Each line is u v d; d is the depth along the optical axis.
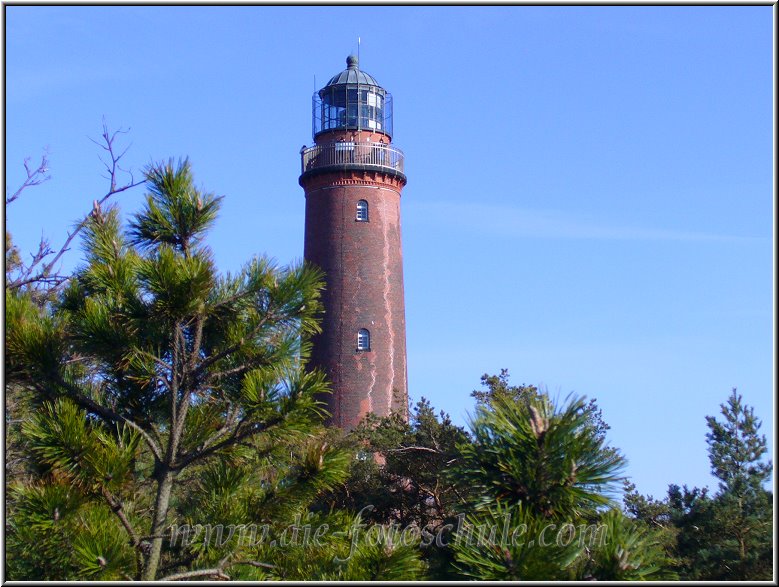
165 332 10.26
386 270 48.50
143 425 10.53
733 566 23.36
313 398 9.99
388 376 47.16
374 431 30.20
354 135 49.47
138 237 10.46
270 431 9.77
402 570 7.97
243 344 9.94
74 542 8.56
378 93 50.72
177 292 9.46
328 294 47.69
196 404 10.64
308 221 49.69
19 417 13.90
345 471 9.88
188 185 10.48
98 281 9.93
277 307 9.91
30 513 8.50
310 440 10.18
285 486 10.01
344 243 48.19
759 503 24.64
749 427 26.23
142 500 11.00
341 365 46.66
